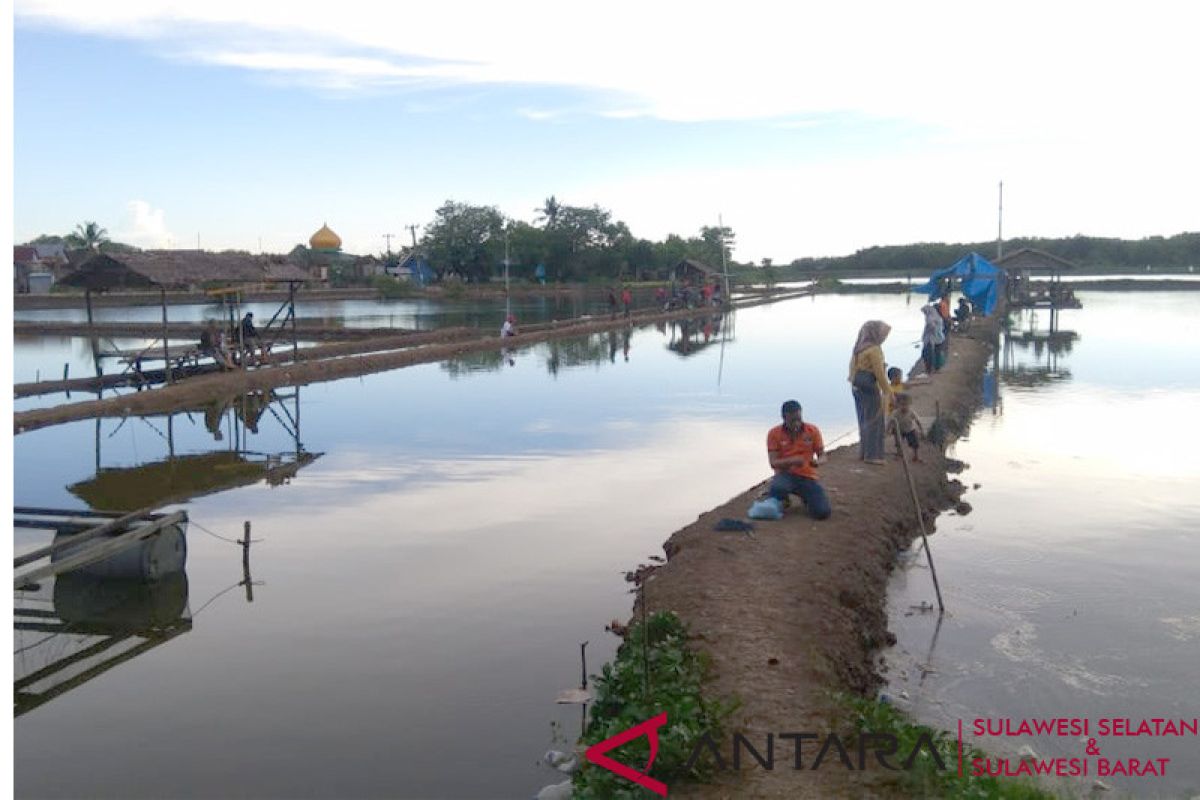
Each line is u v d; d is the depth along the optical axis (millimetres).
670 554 10859
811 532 10477
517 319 53625
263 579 10695
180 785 6414
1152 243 106438
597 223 95688
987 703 7457
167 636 9102
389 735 7039
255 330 30594
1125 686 7711
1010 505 13172
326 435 19859
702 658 7156
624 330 46094
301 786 6363
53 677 8242
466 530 12523
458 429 20234
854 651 8008
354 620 9367
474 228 92125
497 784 6348
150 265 26375
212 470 16781
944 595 9758
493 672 8086
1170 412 20875
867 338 13641
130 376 26406
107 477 16484
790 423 11156
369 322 51344
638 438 18828
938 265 118875
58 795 6301
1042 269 49688
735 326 48469
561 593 10016
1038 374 27453
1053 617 9156
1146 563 10672
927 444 15633
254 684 7977
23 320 52531
